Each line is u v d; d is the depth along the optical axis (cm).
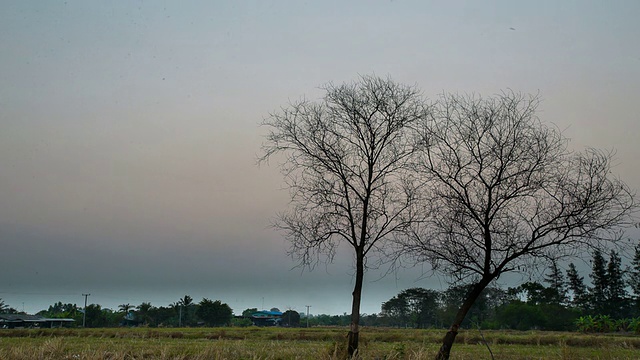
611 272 7919
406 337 4375
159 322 12744
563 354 2566
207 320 12400
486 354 2858
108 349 2725
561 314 7944
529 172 1728
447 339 1745
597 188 1673
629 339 4328
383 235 1872
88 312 11494
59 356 2322
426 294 7275
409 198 1844
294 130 1942
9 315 9575
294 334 4881
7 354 2161
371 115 1894
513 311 7862
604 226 1656
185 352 2538
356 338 1841
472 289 1833
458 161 1795
